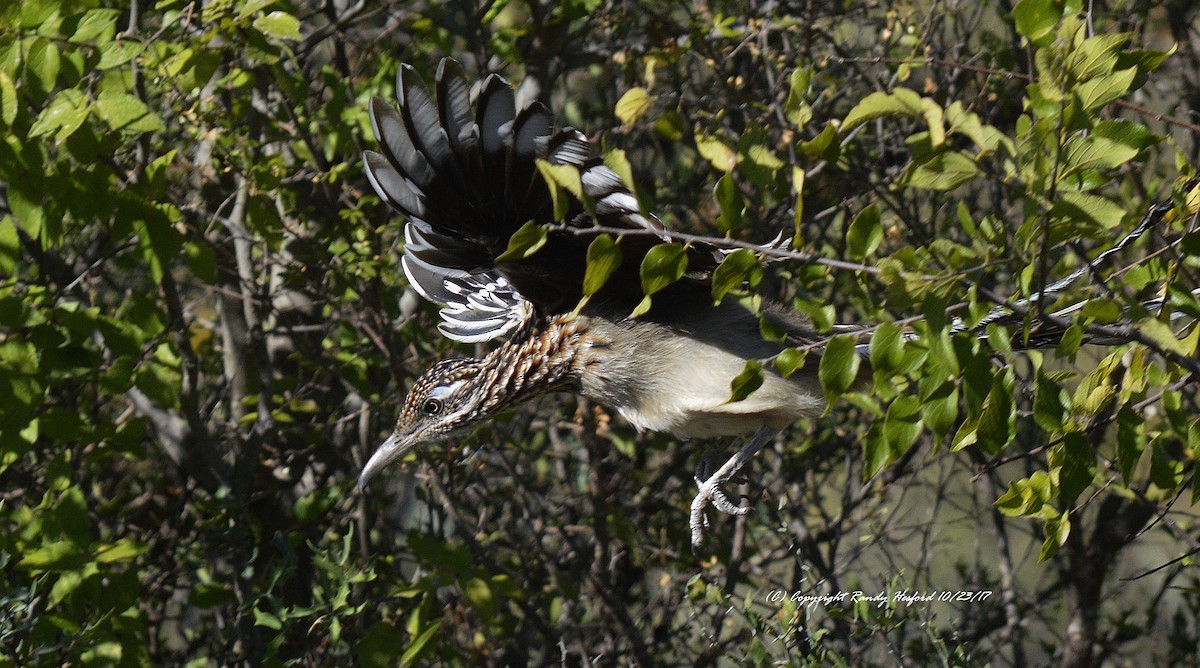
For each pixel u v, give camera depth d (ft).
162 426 40.88
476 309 34.40
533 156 26.03
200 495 44.45
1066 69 19.22
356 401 45.29
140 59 33.01
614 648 40.50
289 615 33.42
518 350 31.27
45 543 32.60
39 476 41.52
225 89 38.01
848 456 44.42
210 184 41.91
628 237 27.12
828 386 20.75
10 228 31.09
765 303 29.84
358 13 42.09
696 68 47.93
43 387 31.42
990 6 45.42
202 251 33.47
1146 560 55.93
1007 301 19.97
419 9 47.11
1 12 29.68
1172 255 22.94
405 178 27.20
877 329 20.21
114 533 42.52
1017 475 51.19
